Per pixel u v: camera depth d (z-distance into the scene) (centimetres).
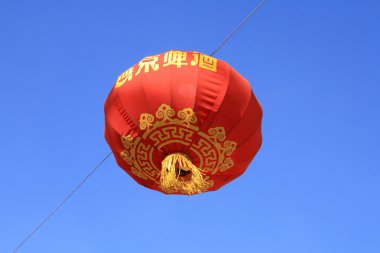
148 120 630
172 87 620
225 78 637
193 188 676
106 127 691
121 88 651
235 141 646
